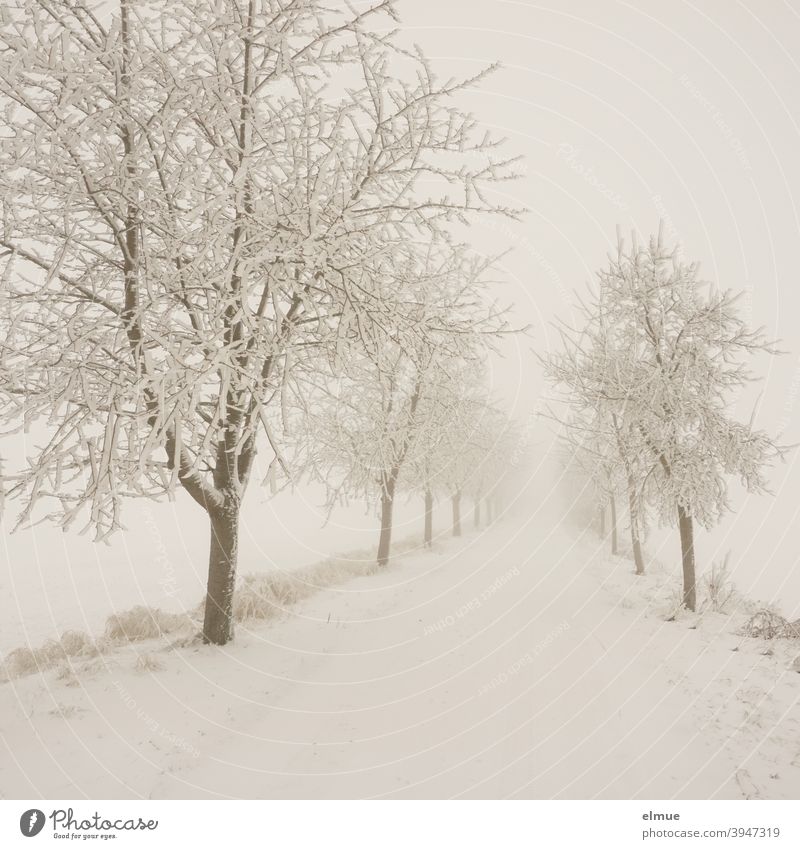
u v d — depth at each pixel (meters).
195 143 5.26
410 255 6.36
